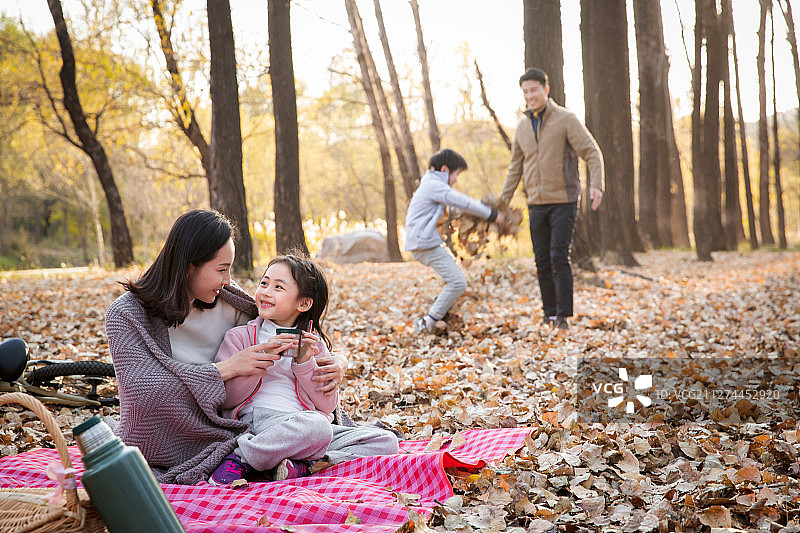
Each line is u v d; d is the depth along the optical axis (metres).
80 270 23.12
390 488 2.75
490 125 24.77
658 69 20.42
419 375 4.92
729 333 6.84
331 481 2.71
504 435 3.38
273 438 2.75
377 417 4.13
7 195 45.56
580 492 2.76
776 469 3.03
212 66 10.53
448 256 6.55
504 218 6.66
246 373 2.82
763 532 2.37
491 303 8.22
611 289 10.34
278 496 2.47
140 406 2.64
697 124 17.75
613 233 15.85
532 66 10.90
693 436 3.52
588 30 16.33
